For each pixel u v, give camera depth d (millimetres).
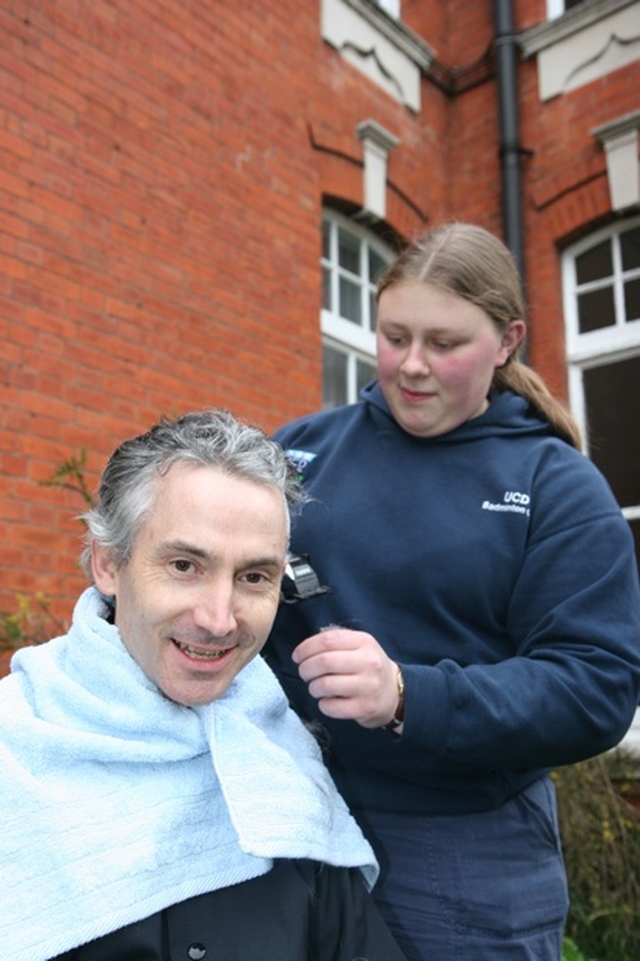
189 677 1263
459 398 1609
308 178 4938
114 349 3824
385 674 1308
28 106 3650
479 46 6121
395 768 1553
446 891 1528
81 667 1334
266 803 1325
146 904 1219
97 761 1285
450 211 6020
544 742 1387
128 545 1276
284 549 1298
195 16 4422
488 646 1569
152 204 4074
